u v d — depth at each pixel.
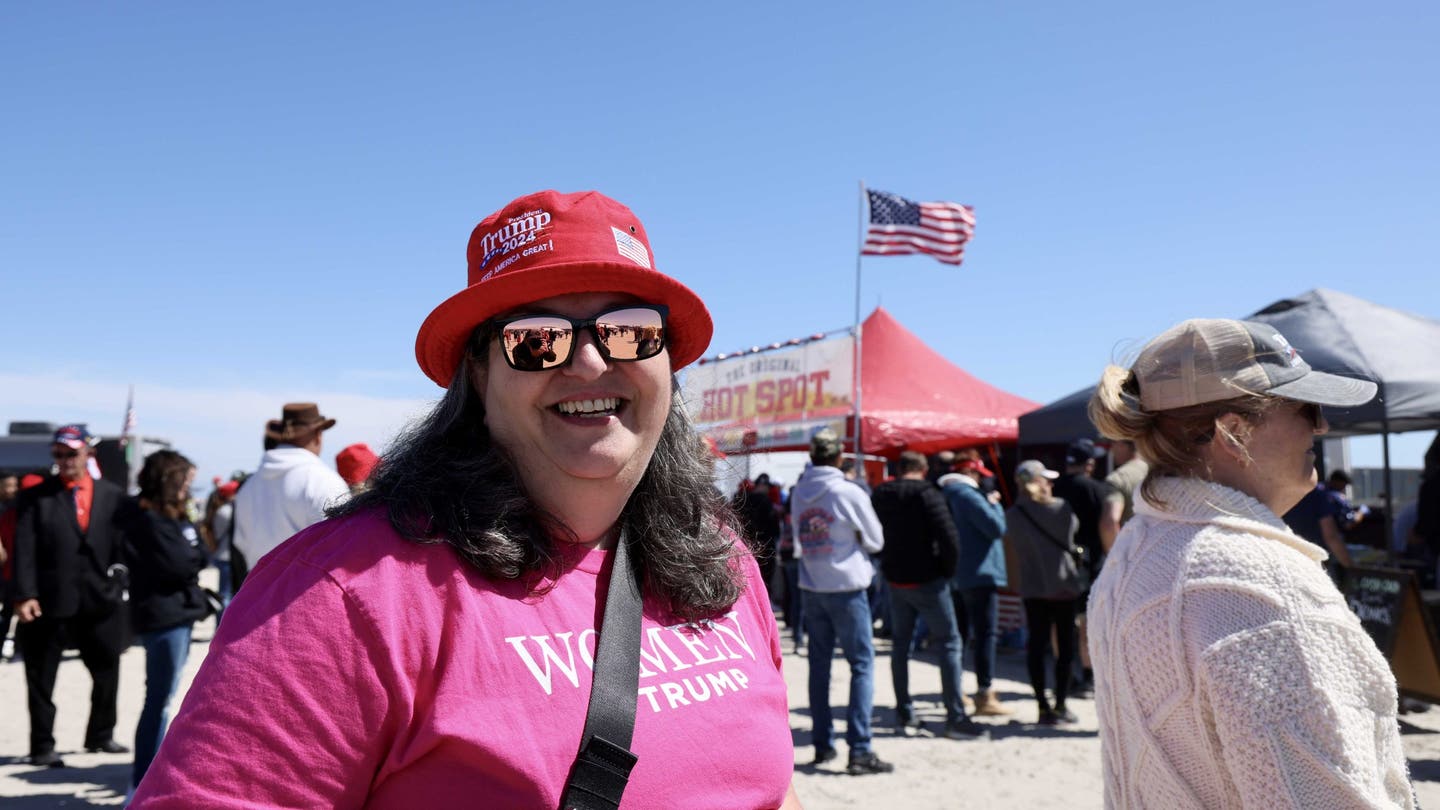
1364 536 10.89
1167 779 1.38
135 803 0.93
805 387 12.35
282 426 3.72
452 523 1.09
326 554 1.04
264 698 0.94
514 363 1.19
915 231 11.38
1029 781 5.00
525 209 1.27
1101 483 6.86
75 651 9.88
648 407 1.28
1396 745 1.34
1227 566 1.38
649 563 1.29
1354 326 6.35
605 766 1.05
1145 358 1.63
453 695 1.00
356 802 0.97
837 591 5.23
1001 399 13.05
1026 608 6.34
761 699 1.29
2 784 4.92
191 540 4.41
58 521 5.33
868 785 4.95
